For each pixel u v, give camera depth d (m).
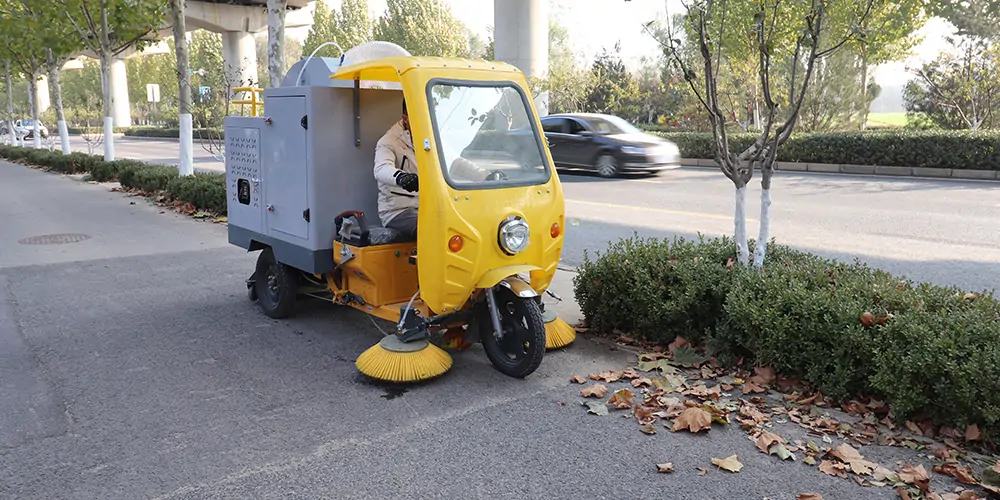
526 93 4.66
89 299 6.45
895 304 4.17
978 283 6.55
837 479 3.27
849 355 3.96
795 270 4.81
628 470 3.37
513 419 3.94
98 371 4.70
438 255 4.12
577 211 11.30
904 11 18.33
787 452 3.47
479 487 3.23
